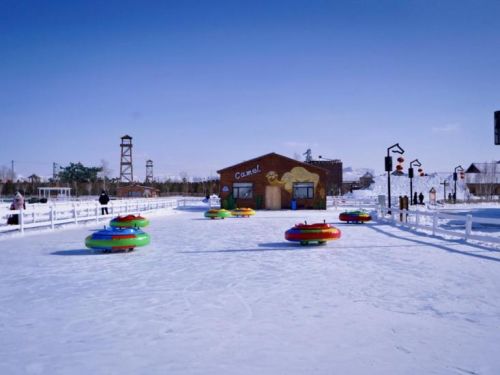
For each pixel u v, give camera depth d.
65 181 99.69
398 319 6.93
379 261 12.34
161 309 7.64
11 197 76.25
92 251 14.91
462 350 5.62
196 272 10.97
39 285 9.66
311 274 10.55
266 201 44.69
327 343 5.89
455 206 49.06
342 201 54.41
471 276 10.16
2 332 6.55
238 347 5.79
